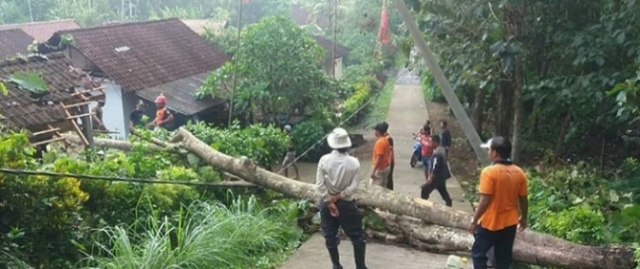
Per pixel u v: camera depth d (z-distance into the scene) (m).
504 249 6.02
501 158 5.87
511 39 12.00
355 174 6.28
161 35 22.55
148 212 7.69
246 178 9.32
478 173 14.98
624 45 11.23
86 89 10.77
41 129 9.45
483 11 12.28
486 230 5.86
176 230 7.23
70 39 18.67
